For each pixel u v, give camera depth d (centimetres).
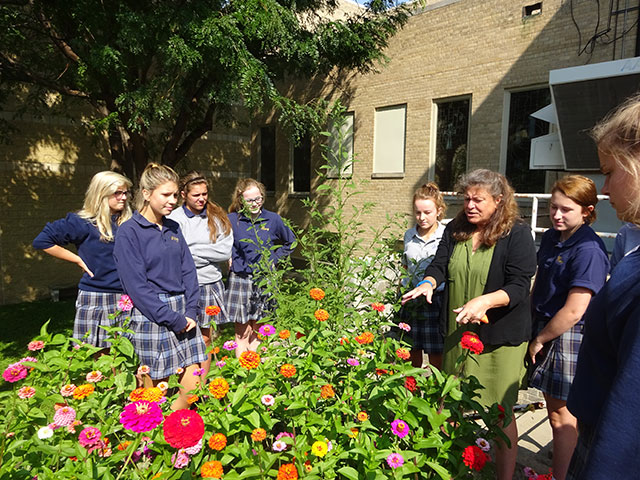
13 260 848
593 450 76
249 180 365
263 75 625
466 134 886
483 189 202
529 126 795
